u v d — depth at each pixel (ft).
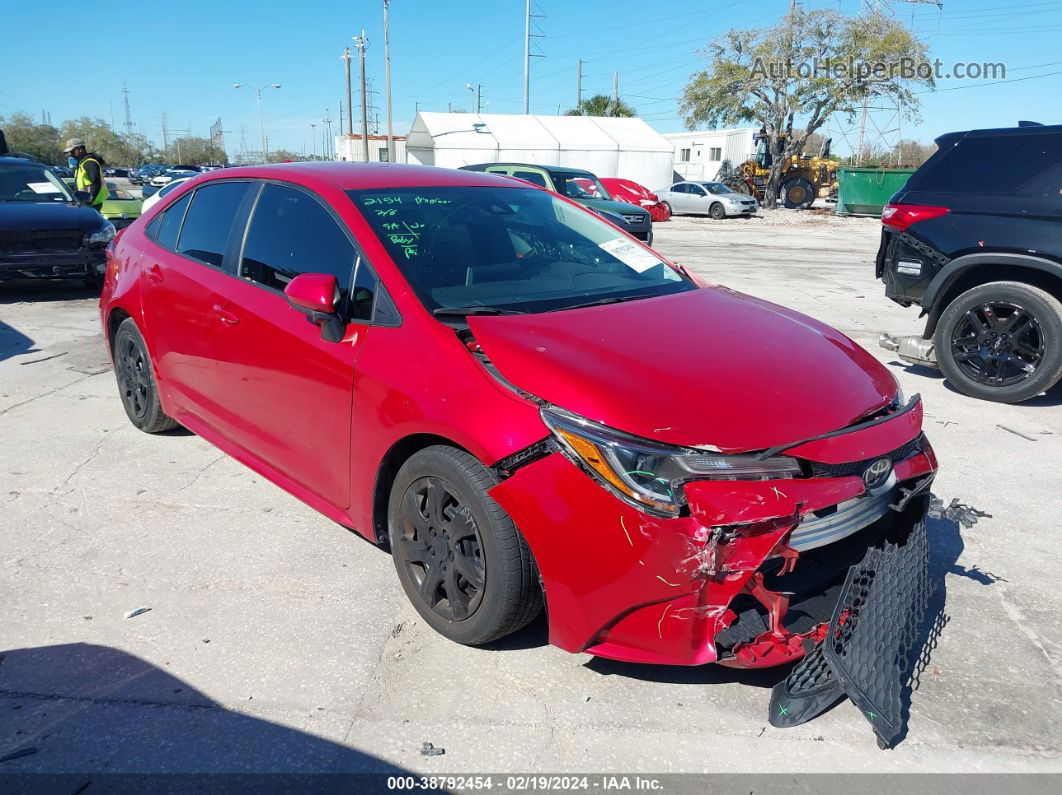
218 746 7.79
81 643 9.36
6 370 20.66
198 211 13.76
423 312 9.56
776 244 64.54
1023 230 18.21
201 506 12.95
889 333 27.25
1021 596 10.64
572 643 8.16
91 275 30.42
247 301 11.71
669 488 7.48
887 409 9.15
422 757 7.71
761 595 7.89
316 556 11.41
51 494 13.32
